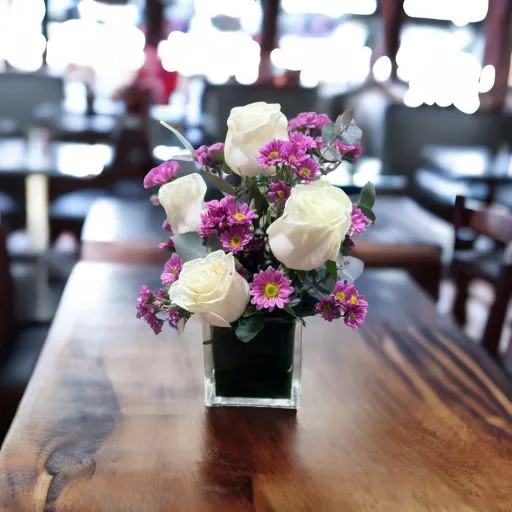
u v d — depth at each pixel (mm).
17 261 2186
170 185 1020
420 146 3895
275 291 947
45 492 939
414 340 1277
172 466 982
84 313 1314
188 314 1002
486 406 1111
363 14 4586
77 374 1142
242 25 4559
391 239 2150
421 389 1144
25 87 3984
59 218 2623
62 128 3057
